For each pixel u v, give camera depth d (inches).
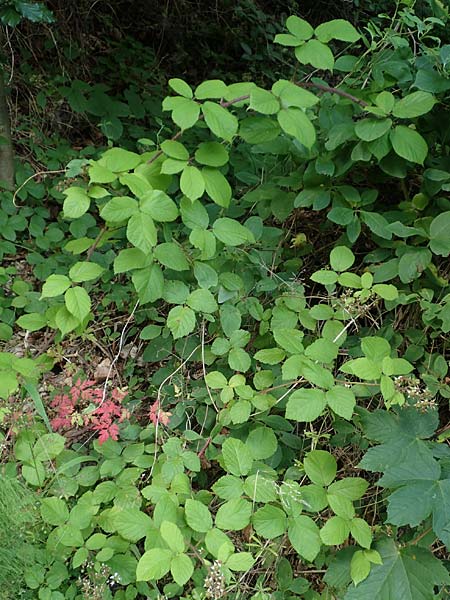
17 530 71.5
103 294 120.0
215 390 90.2
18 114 155.5
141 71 179.2
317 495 71.4
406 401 76.0
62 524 74.9
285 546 81.7
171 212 69.2
